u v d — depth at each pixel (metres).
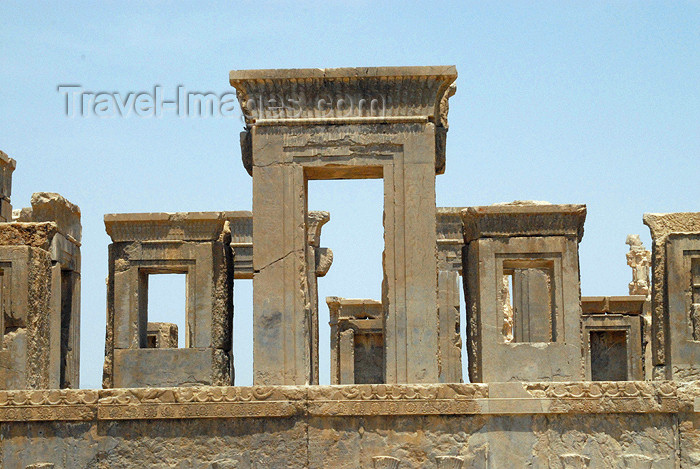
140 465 29.41
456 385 29.36
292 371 30.52
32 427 29.69
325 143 31.06
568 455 29.31
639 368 52.00
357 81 31.03
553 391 29.45
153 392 29.45
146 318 41.97
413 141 31.00
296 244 30.88
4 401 29.69
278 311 30.69
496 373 36.69
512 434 29.39
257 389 29.38
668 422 29.72
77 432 29.61
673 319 33.66
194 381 39.59
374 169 31.67
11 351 31.98
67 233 37.84
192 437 29.44
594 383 29.53
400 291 30.66
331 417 29.38
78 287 39.06
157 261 40.72
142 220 40.69
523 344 36.88
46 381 32.91
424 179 30.91
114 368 39.94
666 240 34.03
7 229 32.69
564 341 37.19
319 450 29.28
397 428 29.36
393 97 31.14
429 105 31.11
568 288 37.53
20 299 32.22
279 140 31.16
